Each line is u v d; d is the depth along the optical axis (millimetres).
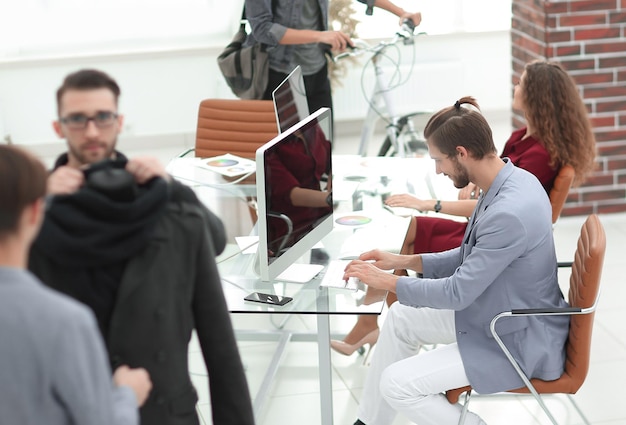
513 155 3717
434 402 2879
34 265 1701
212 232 1972
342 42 4902
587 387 3711
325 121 3238
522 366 2822
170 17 6891
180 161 4141
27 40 6746
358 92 7016
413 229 3707
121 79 6824
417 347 3199
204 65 6871
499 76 7273
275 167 2875
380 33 6984
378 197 3730
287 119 3750
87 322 1501
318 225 3207
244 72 5062
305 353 4035
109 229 1672
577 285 2859
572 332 2855
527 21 5344
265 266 2916
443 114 2895
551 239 2840
